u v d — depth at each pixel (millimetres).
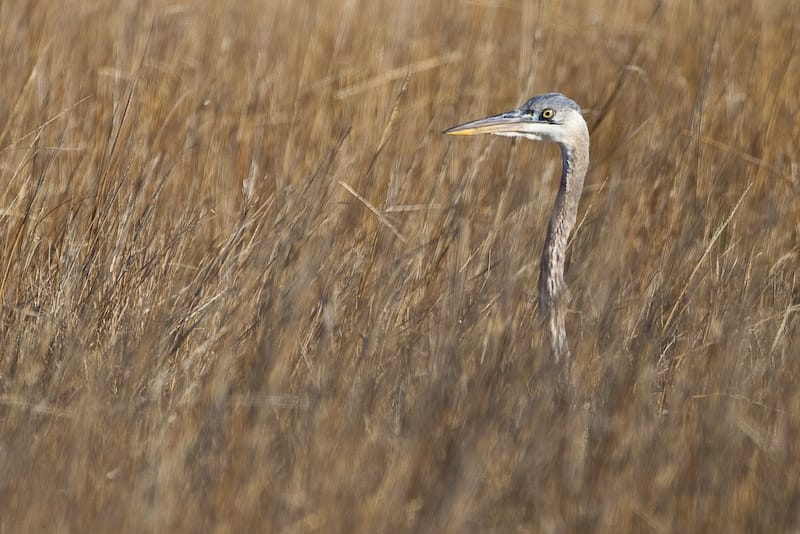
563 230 10125
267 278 10219
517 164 13438
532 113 10172
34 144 11727
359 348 9648
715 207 12477
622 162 13945
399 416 8664
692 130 13383
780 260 11227
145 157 12289
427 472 7707
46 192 11844
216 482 7488
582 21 17188
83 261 10664
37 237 11141
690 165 13242
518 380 8656
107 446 7945
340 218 11711
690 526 7367
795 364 9461
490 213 12266
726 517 7387
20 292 10461
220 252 10523
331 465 7672
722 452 7922
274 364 8922
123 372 8984
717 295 10586
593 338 9430
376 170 13180
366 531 7098
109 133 11797
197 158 13273
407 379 9055
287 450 8109
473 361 9094
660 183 13203
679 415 8617
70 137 12914
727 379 9039
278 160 13656
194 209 11797
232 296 10086
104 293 10164
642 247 12008
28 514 7090
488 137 14016
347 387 8789
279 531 7137
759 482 7820
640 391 8812
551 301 9750
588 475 7781
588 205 12664
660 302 10414
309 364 9203
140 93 13562
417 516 7371
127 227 10742
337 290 10273
